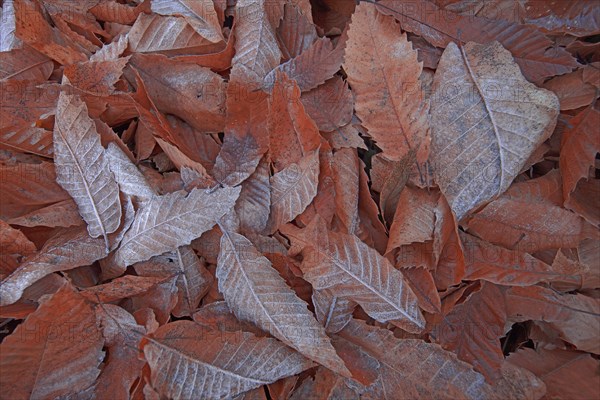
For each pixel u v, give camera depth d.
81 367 0.49
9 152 0.54
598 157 0.58
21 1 0.54
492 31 0.56
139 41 0.56
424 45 0.57
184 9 0.56
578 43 0.57
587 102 0.55
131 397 0.49
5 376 0.48
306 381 0.51
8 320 0.53
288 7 0.58
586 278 0.52
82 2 0.58
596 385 0.51
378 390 0.50
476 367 0.51
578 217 0.53
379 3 0.56
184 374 0.48
